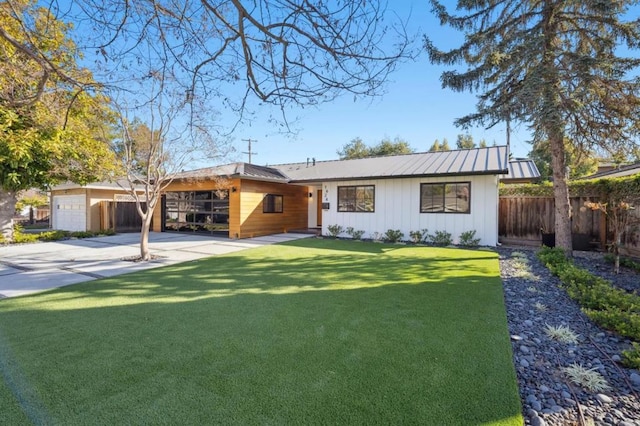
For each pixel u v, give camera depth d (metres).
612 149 7.89
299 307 4.18
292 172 15.41
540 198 10.45
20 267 7.00
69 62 3.53
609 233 8.63
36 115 4.38
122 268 6.88
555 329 3.41
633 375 2.56
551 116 6.88
